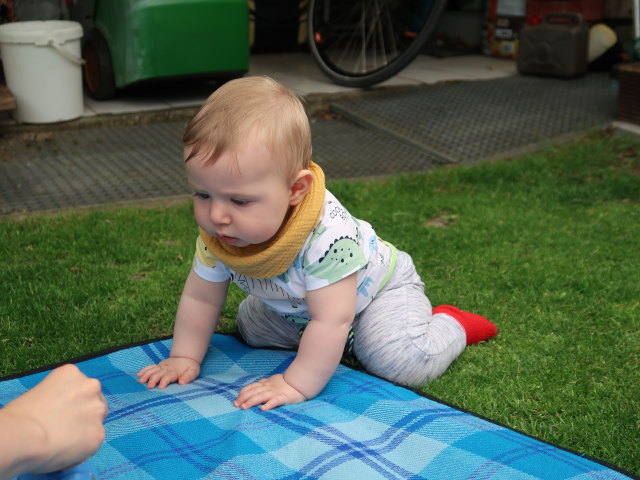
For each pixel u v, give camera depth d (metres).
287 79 5.67
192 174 1.62
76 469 1.22
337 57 6.40
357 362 2.12
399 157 4.30
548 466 1.54
